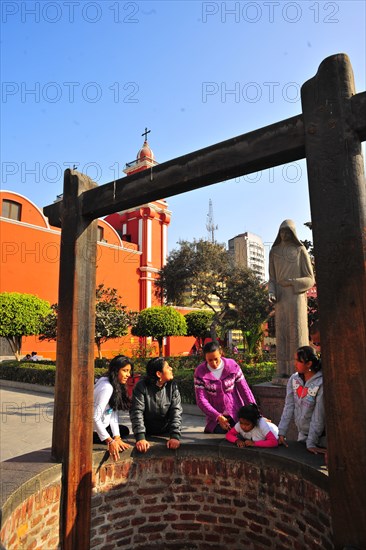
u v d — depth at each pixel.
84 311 2.89
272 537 2.81
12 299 14.77
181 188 2.59
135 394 3.27
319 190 2.02
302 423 3.09
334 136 2.02
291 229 5.98
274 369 10.00
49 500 2.60
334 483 1.90
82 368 2.83
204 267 20.45
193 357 16.59
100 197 2.86
